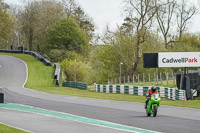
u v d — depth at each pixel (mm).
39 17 185375
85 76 121938
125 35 131375
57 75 110812
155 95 35125
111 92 85062
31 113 39125
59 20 182250
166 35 138625
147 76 119188
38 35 188375
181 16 136375
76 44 176750
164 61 67562
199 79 65500
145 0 116375
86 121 31859
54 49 173000
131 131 25453
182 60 67125
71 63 121938
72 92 81562
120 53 127438
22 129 26031
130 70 126812
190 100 60469
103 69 133375
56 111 41062
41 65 135000
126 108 44906
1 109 43812
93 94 77125
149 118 33781
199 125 28719
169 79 104312
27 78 110062
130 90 78875
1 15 172500
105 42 129750
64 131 25156
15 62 141500
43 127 27312
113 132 24891
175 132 25062
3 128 25656
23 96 66438
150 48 128250
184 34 137250
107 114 37719
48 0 195250
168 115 36688
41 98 62625
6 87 89000
